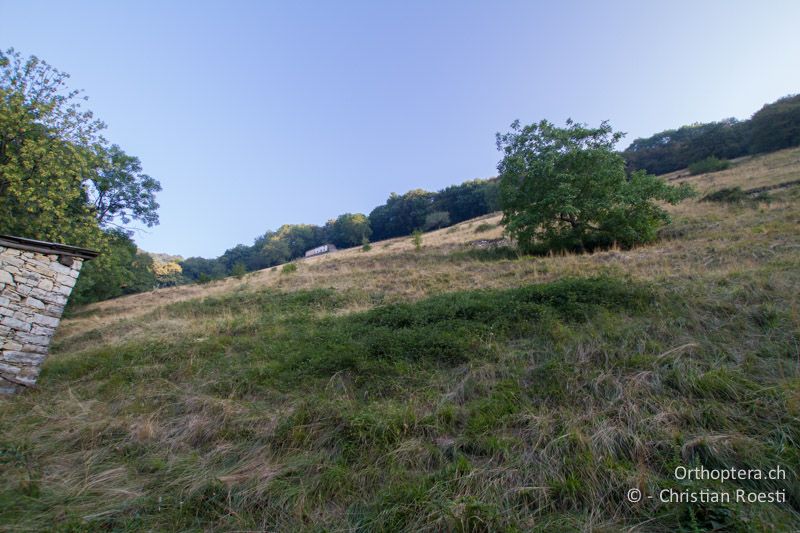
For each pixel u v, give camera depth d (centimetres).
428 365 548
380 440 378
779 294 582
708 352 468
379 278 1460
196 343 794
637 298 644
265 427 427
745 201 1630
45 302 714
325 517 295
